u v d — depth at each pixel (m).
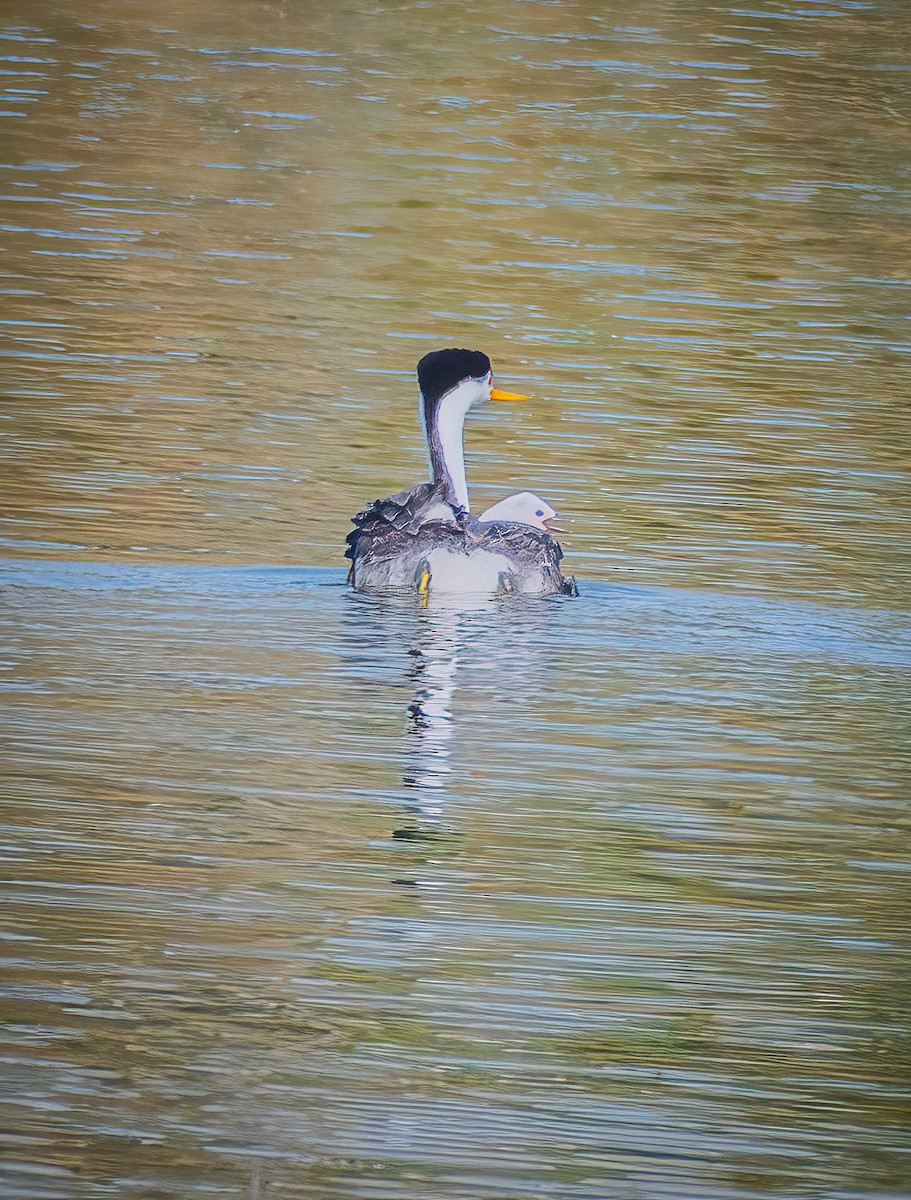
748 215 30.20
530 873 9.77
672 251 28.02
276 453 18.61
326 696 12.28
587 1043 8.08
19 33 39.19
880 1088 7.84
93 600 13.92
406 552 14.41
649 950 8.98
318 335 23.05
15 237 26.41
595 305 25.09
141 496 16.88
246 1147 7.18
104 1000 8.26
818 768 11.45
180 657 12.88
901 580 15.56
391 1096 7.61
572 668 13.09
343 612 13.95
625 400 21.16
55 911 9.09
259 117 33.97
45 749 11.13
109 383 20.62
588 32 41.97
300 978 8.53
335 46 39.72
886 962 8.95
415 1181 7.01
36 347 21.73
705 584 15.23
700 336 24.02
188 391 20.53
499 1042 8.06
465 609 14.20
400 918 9.17
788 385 22.14
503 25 42.38
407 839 10.14
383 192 29.98
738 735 11.97
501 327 23.81
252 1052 7.87
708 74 38.72
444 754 11.38
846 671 13.29
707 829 10.46
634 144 33.75
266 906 9.23
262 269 25.80
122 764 10.98
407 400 20.80
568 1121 7.49
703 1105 7.67
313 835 10.13
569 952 8.91
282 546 15.62
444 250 27.27
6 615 13.50
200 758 11.12
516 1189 6.98
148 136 32.38
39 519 15.98
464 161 31.98
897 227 30.11
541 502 15.24
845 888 9.75
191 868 9.63
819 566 15.88
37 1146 7.13
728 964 8.87
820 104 37.09
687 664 13.31
